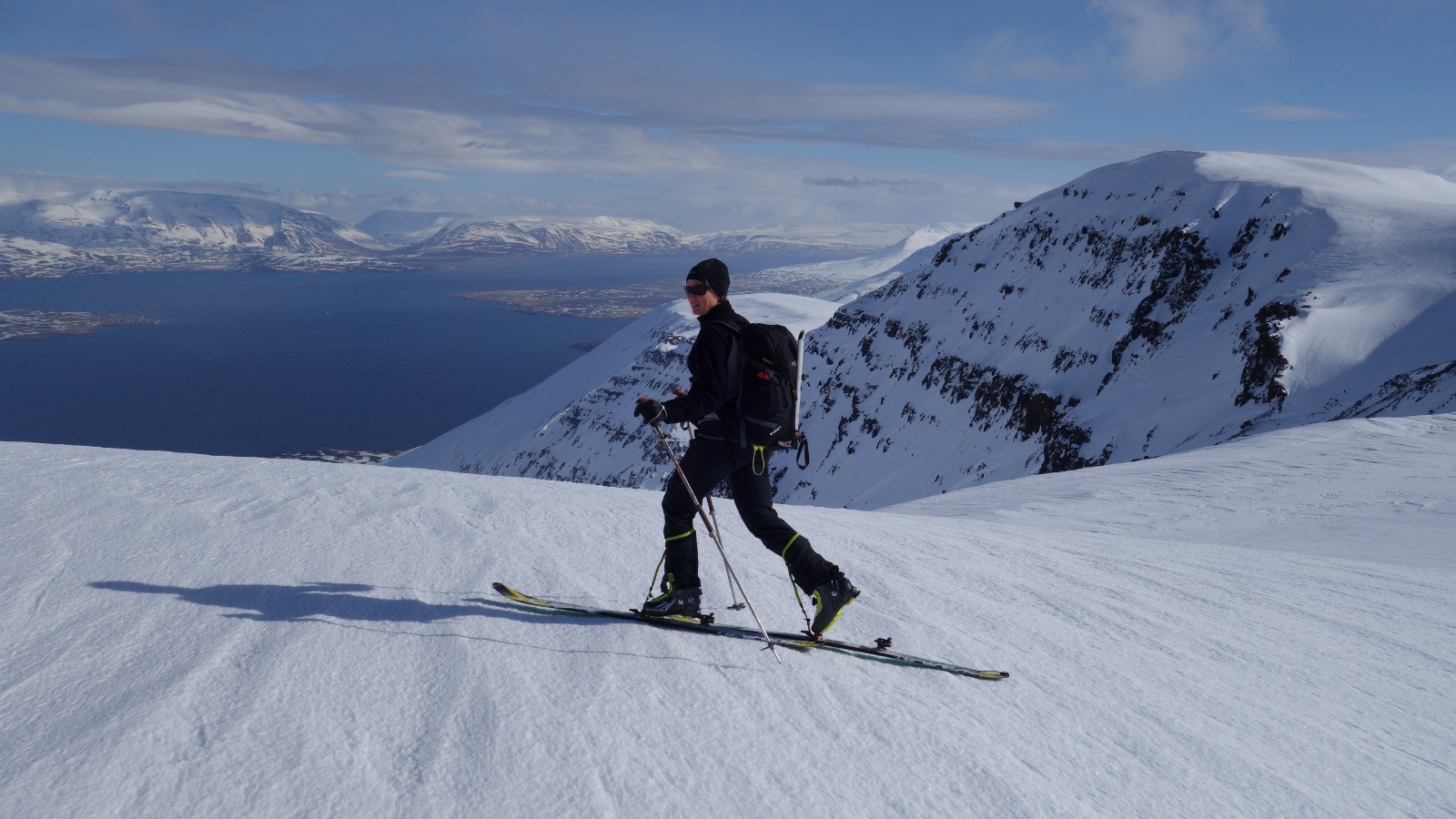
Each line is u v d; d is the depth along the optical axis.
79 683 2.68
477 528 5.16
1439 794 2.93
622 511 6.09
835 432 132.50
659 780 2.37
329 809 2.09
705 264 3.54
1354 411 54.53
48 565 3.91
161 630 3.16
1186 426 69.94
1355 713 3.70
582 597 4.04
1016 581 5.42
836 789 2.44
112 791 2.10
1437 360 57.69
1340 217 84.31
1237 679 3.96
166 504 5.22
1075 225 125.12
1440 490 15.22
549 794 2.24
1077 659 3.93
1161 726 3.24
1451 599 6.44
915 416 120.00
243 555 4.27
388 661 2.99
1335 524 13.13
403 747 2.41
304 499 5.63
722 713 2.84
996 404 103.19
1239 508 15.13
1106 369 91.19
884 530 7.34
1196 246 95.31
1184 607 5.27
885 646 3.62
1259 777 2.89
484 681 2.87
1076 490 18.58
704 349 3.49
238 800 2.10
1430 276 68.81
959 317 131.12
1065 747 2.92
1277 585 6.39
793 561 3.56
